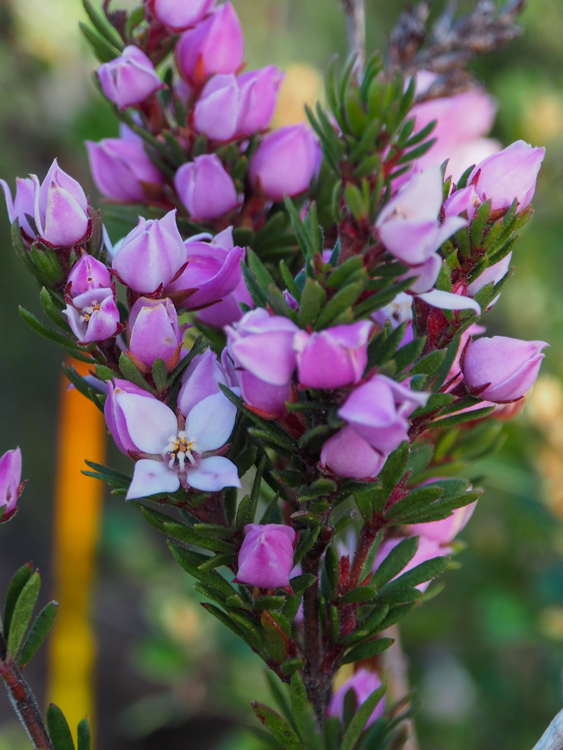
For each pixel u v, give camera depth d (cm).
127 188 33
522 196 28
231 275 29
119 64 32
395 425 26
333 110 27
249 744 62
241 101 32
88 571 57
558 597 62
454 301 26
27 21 62
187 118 33
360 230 27
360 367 26
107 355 29
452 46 39
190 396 28
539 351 28
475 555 69
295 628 30
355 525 35
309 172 32
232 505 29
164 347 28
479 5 39
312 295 26
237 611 28
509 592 64
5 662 28
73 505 57
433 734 70
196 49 33
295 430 27
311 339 26
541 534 64
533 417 54
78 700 56
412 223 26
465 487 30
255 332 26
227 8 32
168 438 27
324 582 30
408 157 28
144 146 33
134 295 28
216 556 28
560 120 67
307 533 28
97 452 58
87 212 28
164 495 28
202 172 31
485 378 28
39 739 28
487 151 43
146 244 28
